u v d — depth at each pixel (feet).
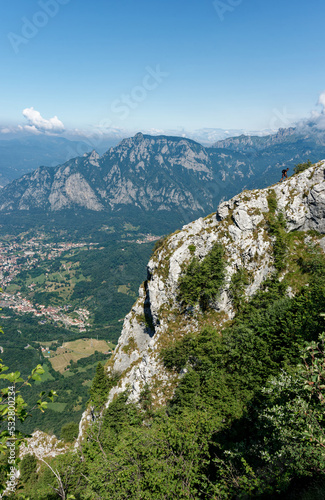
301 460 39.70
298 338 96.78
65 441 224.33
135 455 58.85
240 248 209.46
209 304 203.31
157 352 200.03
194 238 229.25
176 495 50.31
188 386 140.67
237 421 92.48
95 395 209.77
